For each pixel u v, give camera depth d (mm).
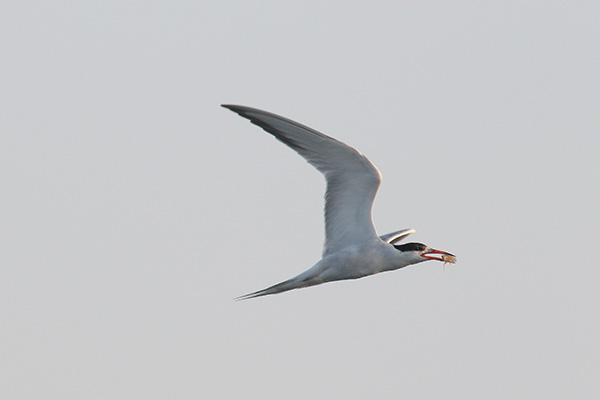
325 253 15070
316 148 14312
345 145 14086
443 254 15391
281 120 13883
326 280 15188
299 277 15148
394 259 15000
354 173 14539
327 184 14680
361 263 14875
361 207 14789
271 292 15398
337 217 14922
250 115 13875
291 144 14305
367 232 14891
